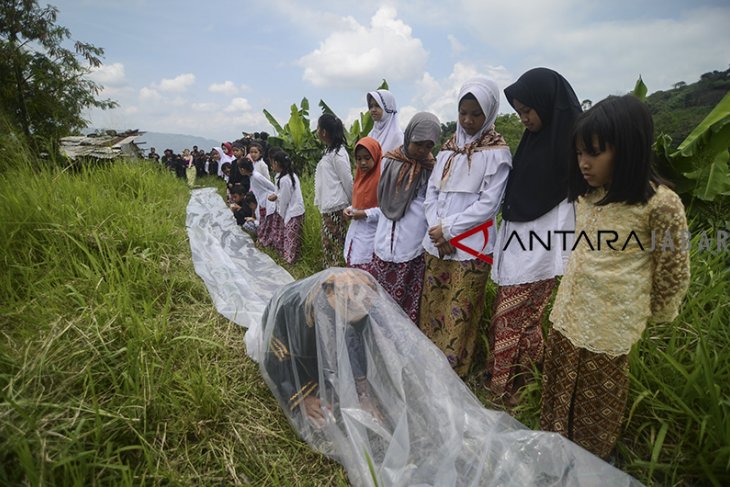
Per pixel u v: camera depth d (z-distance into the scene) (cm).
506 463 177
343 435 190
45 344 213
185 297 329
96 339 225
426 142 260
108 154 604
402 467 174
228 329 292
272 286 420
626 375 174
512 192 229
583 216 174
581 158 158
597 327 169
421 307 283
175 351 239
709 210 362
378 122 384
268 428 209
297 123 891
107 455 167
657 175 158
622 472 173
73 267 303
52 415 177
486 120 236
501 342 237
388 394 197
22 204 338
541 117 215
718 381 196
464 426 192
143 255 334
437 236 242
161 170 817
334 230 397
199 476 179
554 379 198
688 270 156
